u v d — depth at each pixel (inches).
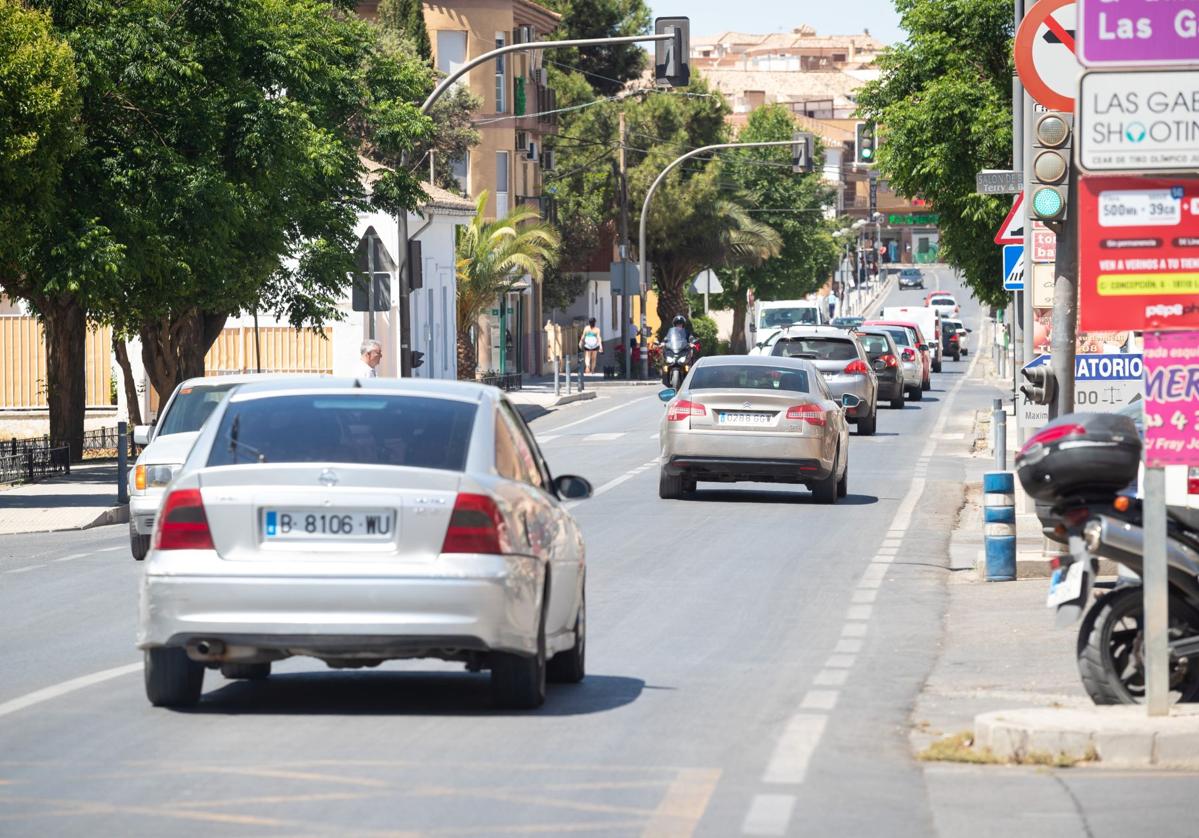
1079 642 727.7
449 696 808.9
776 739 705.6
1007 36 3061.0
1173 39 691.4
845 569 1333.7
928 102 3053.6
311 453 748.6
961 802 594.6
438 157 5009.8
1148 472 687.1
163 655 757.9
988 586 1242.0
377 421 762.8
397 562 717.9
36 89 2006.6
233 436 760.3
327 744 687.7
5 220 2043.6
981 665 907.4
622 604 1147.3
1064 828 559.2
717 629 1042.1
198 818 565.9
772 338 3267.7
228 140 2431.1
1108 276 692.7
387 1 5093.5
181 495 730.2
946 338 6756.9
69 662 922.7
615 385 5014.8
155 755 666.2
